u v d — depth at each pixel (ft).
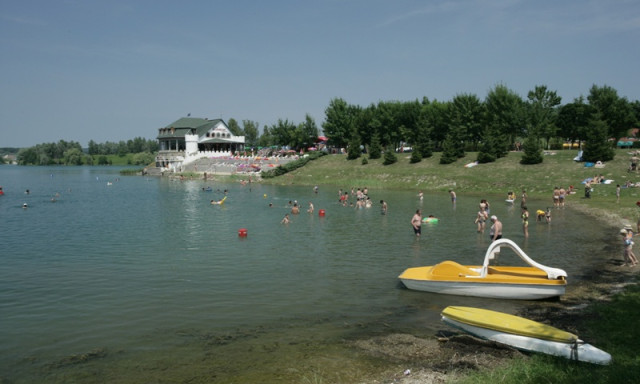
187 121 436.35
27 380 36.81
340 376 36.86
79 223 125.49
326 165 304.30
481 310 46.55
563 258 78.02
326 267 74.49
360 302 56.70
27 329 48.16
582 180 196.03
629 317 46.34
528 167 225.76
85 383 36.17
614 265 71.72
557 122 292.81
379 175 264.72
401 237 101.50
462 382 33.65
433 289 60.08
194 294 60.18
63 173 474.90
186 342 44.34
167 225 121.19
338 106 375.04
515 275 59.62
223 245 93.45
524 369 34.81
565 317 48.80
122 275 70.18
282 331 47.11
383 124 337.72
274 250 88.17
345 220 129.08
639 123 279.08
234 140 429.79
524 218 100.37
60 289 62.75
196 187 258.98
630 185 174.91
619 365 34.22
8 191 240.53
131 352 42.14
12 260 80.69
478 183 220.02
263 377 36.78
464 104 301.02
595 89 281.95
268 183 282.97
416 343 43.62
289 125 422.82
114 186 272.51
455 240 97.25
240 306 55.31
